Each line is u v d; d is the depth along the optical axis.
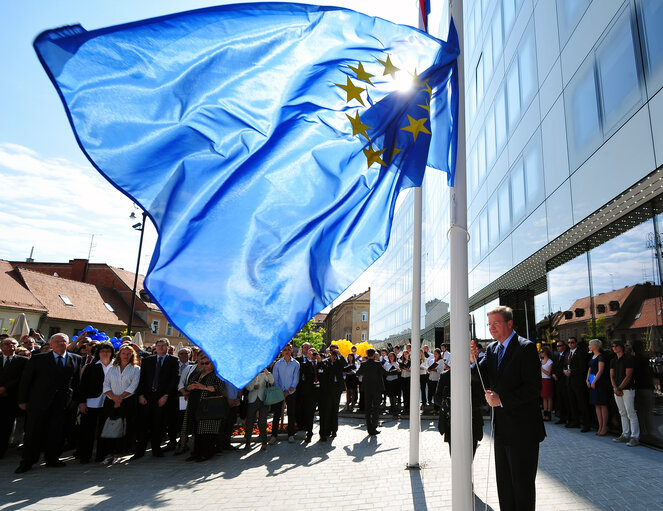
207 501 5.65
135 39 3.03
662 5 7.25
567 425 10.34
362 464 7.55
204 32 3.29
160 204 3.02
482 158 19.50
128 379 7.94
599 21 9.34
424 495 5.70
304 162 3.65
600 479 5.95
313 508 5.32
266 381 9.32
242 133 3.36
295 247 3.48
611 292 9.46
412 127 4.04
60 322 42.50
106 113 2.91
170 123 3.11
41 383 7.41
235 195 3.33
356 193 3.84
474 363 5.42
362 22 3.94
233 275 3.22
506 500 3.92
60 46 2.79
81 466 7.57
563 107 11.10
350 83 3.89
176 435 8.88
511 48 15.46
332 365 10.20
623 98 8.43
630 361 8.27
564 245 11.68
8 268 42.78
